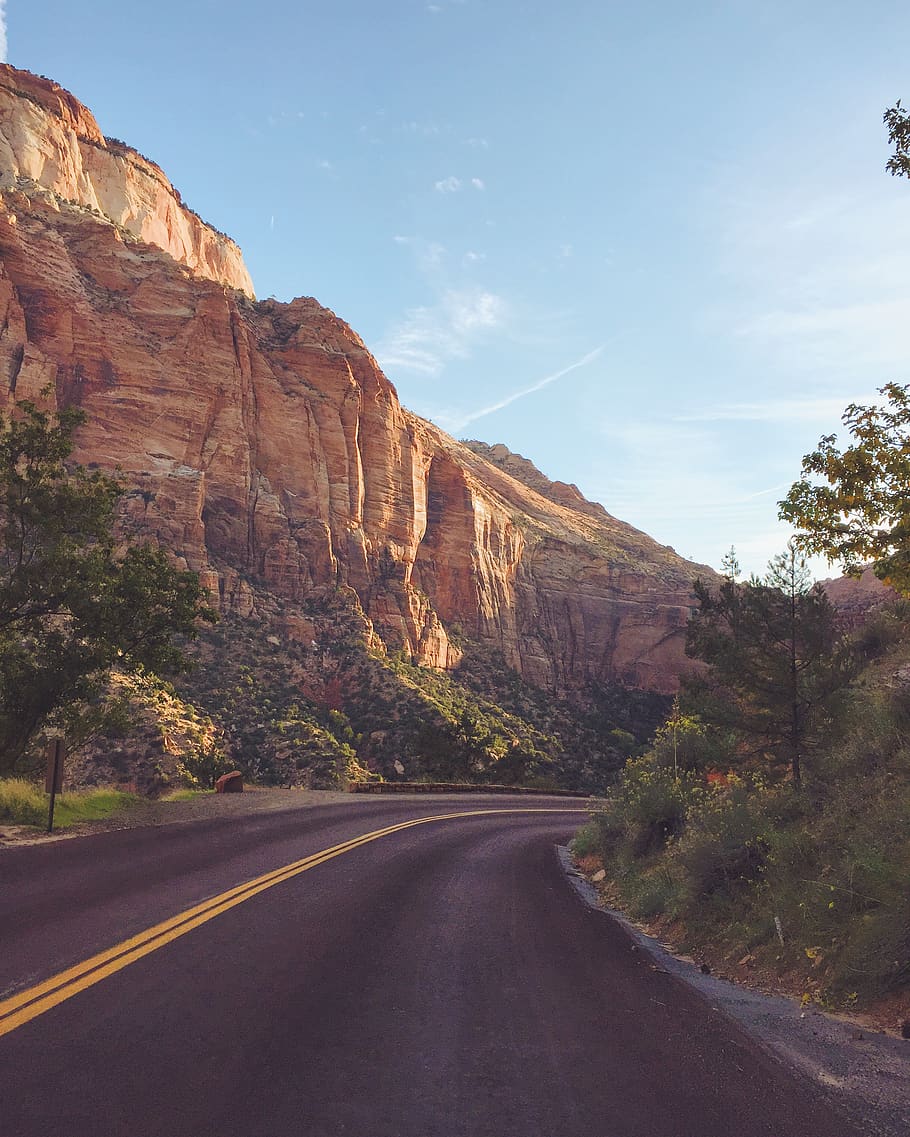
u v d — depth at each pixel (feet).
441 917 32.22
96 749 145.07
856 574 34.24
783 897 29.58
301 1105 13.19
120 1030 15.84
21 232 270.87
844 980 22.76
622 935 33.42
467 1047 16.76
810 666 50.44
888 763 36.35
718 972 27.78
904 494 32.09
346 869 42.52
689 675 55.77
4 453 71.51
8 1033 15.12
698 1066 16.53
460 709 260.42
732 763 53.52
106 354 270.87
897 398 32.42
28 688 68.44
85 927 24.00
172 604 74.13
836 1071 16.98
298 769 176.24
